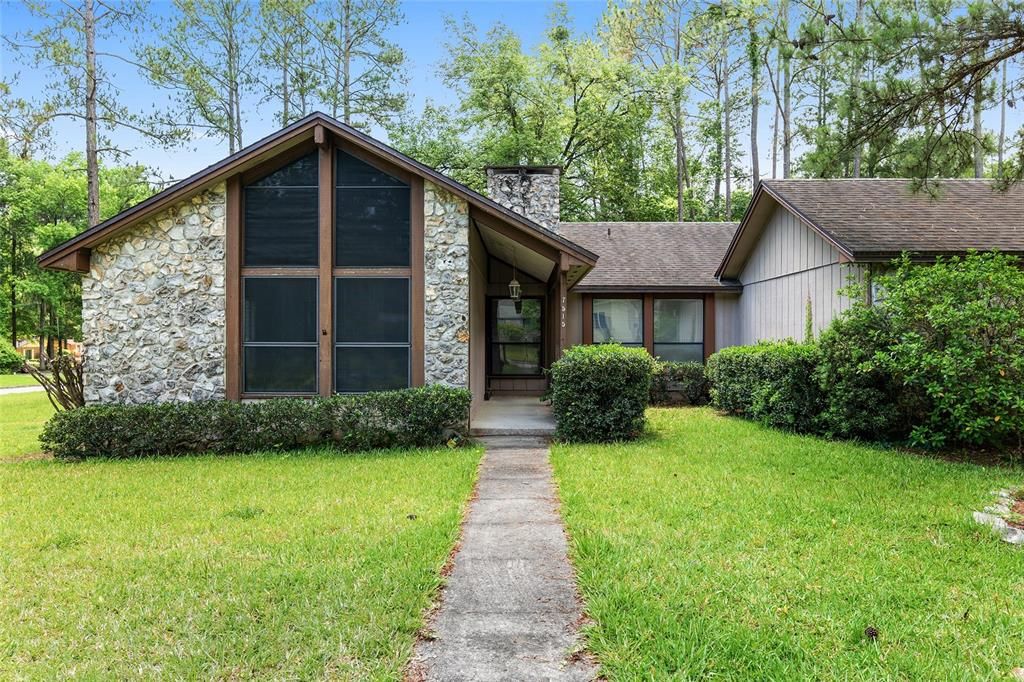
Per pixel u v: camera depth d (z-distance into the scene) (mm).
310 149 9336
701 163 32000
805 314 11594
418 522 5168
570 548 4594
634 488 6098
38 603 3740
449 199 9312
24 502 6043
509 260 13922
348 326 9336
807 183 12672
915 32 6438
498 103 26078
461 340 9312
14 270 33938
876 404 8234
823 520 5035
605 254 16219
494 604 3643
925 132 7473
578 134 26625
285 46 25203
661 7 27625
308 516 5387
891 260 8969
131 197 29250
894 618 3352
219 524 5227
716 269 15578
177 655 3080
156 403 9078
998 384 7113
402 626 3318
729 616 3369
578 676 2871
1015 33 6312
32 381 26406
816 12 7055
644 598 3570
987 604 3531
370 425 8617
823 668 2865
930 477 6375
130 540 4859
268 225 9328
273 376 9305
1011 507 5312
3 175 32656
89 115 15477
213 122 23906
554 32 26469
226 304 9227
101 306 9219
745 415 11117
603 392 8906
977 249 9312
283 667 2957
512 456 8211
